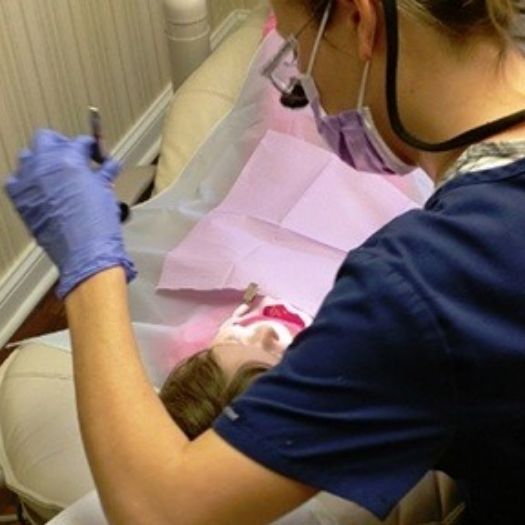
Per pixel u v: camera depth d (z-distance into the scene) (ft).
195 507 2.17
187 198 5.21
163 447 2.24
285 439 2.14
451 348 2.07
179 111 5.70
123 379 2.36
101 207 2.85
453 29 2.31
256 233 4.90
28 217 2.95
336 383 2.11
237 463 2.15
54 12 6.66
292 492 2.18
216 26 8.95
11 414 4.03
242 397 2.20
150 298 4.65
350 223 4.88
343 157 3.08
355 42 2.56
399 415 2.11
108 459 2.27
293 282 4.49
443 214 2.19
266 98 5.54
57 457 3.82
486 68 2.35
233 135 5.48
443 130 2.41
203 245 4.78
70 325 2.55
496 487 2.36
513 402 2.14
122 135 7.91
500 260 2.11
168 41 6.03
